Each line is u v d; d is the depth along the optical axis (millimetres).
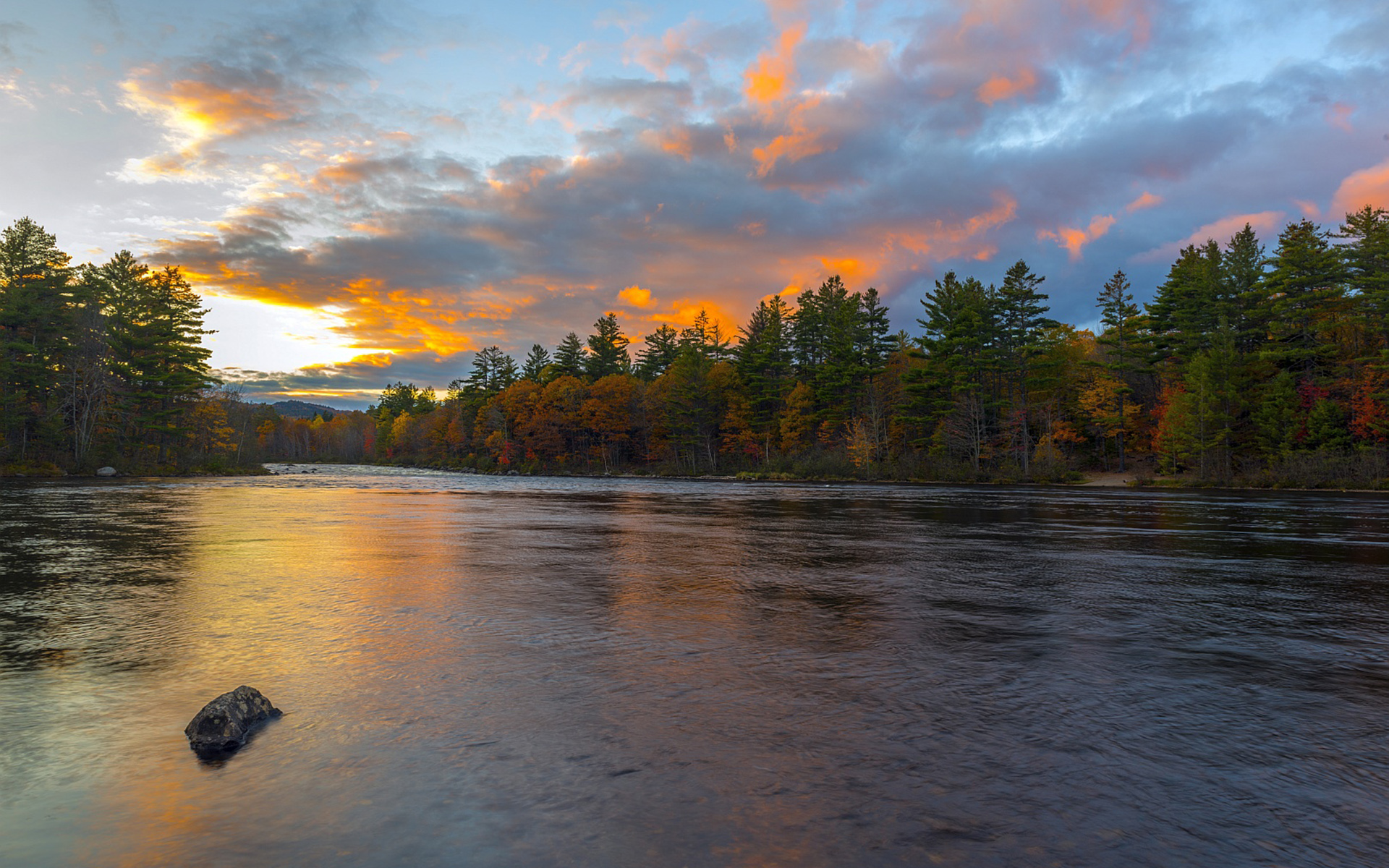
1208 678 7223
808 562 15641
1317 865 3723
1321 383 54844
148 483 54875
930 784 4691
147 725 5691
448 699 6352
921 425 75500
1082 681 7059
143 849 3814
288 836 3947
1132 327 74312
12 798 4430
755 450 92562
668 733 5547
